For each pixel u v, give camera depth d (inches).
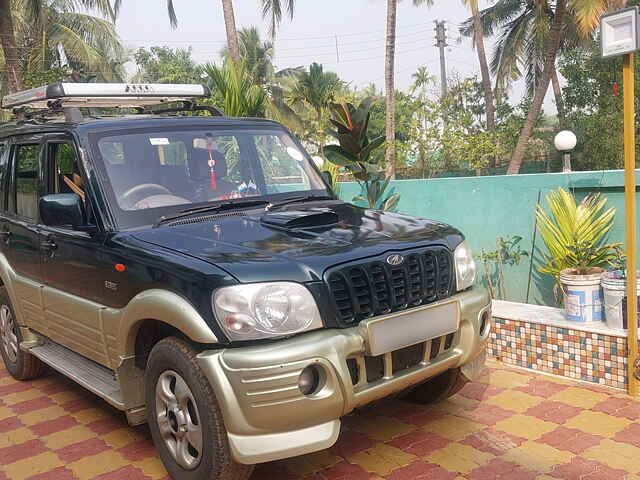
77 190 167.3
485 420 166.9
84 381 165.0
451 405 177.2
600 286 186.7
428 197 300.4
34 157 189.0
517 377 193.5
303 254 130.6
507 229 273.6
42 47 968.9
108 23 1139.3
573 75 897.5
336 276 127.5
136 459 157.0
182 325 125.3
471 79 871.7
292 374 118.3
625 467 140.4
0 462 159.2
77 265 162.9
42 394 205.5
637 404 170.2
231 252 131.9
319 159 365.1
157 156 166.6
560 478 137.3
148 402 142.6
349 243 138.1
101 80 1185.4
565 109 933.2
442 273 146.9
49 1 1075.3
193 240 140.8
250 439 120.2
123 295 145.3
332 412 123.2
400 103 1419.8
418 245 143.6
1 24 711.7
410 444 156.2
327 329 126.2
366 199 321.4
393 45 863.1
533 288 267.6
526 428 161.0
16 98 209.9
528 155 1042.1
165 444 139.9
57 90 179.2
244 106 373.4
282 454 120.0
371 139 308.3
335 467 147.3
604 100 859.4
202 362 122.0
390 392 134.6
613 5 668.1
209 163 173.3
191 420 132.6
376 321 128.5
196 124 178.9
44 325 187.5
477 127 824.9
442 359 145.0
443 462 146.6
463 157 717.3
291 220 149.7
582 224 231.1
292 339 122.3
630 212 167.6
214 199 167.6
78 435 172.9
